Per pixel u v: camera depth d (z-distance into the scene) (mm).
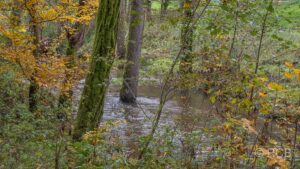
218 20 5008
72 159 5035
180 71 5277
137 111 12609
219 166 5117
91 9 8586
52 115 6137
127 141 7340
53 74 7988
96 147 4977
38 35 8734
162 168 4844
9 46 8070
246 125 4223
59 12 8273
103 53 6672
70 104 6781
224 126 4770
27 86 9055
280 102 4551
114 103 13484
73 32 9250
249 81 4922
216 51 5180
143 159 4863
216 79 5207
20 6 7836
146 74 9906
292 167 4344
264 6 4809
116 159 4785
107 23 6621
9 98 8266
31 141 6070
